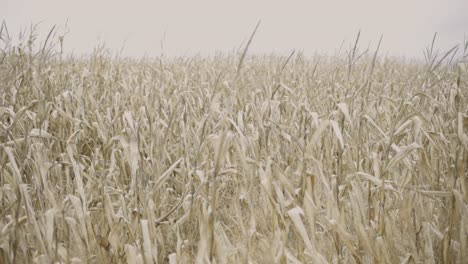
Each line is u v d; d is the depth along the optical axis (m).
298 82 4.89
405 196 2.39
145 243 1.77
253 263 2.13
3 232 1.76
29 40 4.06
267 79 5.30
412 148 1.95
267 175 1.88
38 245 1.92
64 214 2.12
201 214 1.85
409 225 2.36
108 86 4.59
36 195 2.40
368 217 2.19
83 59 6.01
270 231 2.50
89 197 2.53
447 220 2.30
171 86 4.18
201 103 3.75
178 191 3.02
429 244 2.05
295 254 2.33
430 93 3.37
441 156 2.61
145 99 3.28
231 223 2.81
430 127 2.80
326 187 1.99
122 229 2.11
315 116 2.23
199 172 2.09
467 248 2.03
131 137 2.10
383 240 2.08
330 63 7.40
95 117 3.68
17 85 3.93
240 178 2.70
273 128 2.63
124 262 2.12
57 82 4.29
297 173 2.46
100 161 3.26
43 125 3.18
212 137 2.04
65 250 1.92
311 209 1.89
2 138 2.77
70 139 2.23
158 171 2.44
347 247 1.97
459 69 2.42
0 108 2.64
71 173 3.30
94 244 2.11
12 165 1.85
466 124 2.11
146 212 2.04
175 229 2.31
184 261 2.17
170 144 3.22
